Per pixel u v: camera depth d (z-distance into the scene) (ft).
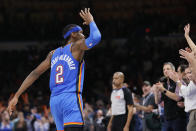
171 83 17.31
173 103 16.78
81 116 10.12
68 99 10.16
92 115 36.09
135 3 75.56
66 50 10.68
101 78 59.77
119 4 75.77
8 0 74.23
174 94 15.94
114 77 18.65
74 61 10.46
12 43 66.08
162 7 73.31
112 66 61.16
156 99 18.51
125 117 18.38
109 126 19.56
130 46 62.59
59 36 65.57
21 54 62.90
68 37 11.13
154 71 58.08
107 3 75.77
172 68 17.39
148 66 59.67
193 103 13.70
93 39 9.93
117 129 18.45
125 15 74.38
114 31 66.13
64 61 10.55
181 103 16.02
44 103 44.60
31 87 53.47
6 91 56.49
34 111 35.96
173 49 60.49
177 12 72.54
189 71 13.83
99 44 65.05
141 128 24.07
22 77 59.52
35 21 72.74
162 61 59.52
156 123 20.48
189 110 13.85
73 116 10.05
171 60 59.21
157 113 20.47
